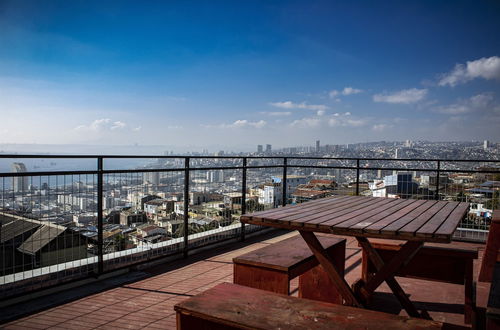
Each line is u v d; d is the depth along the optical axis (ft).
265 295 5.39
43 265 9.72
